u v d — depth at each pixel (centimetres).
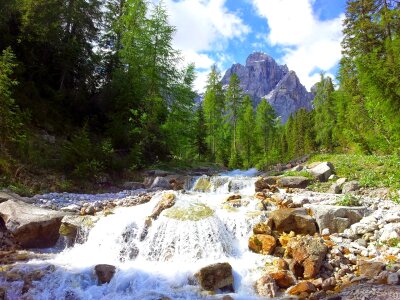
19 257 828
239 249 877
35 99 1888
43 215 971
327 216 921
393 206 1039
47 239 952
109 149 1659
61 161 1487
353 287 625
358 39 2862
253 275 743
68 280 709
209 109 4559
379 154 2169
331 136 4516
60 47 2114
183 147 2709
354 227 883
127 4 2373
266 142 5609
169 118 2369
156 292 660
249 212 992
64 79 2278
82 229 948
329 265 733
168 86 2347
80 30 2422
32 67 2019
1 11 1830
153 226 916
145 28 2205
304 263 730
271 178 1515
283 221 917
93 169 1513
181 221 890
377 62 1670
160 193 1329
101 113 2208
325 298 603
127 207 1114
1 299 627
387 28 2650
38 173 1399
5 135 1293
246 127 5056
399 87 1555
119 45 2481
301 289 663
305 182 1446
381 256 752
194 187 1580
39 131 1736
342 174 1503
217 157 4475
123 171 1730
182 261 825
